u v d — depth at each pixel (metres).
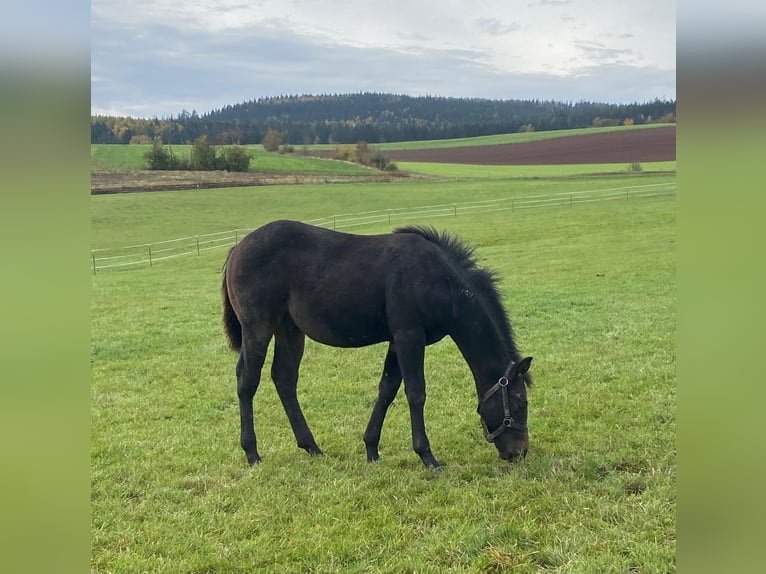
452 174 46.00
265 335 5.82
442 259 5.62
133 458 5.95
